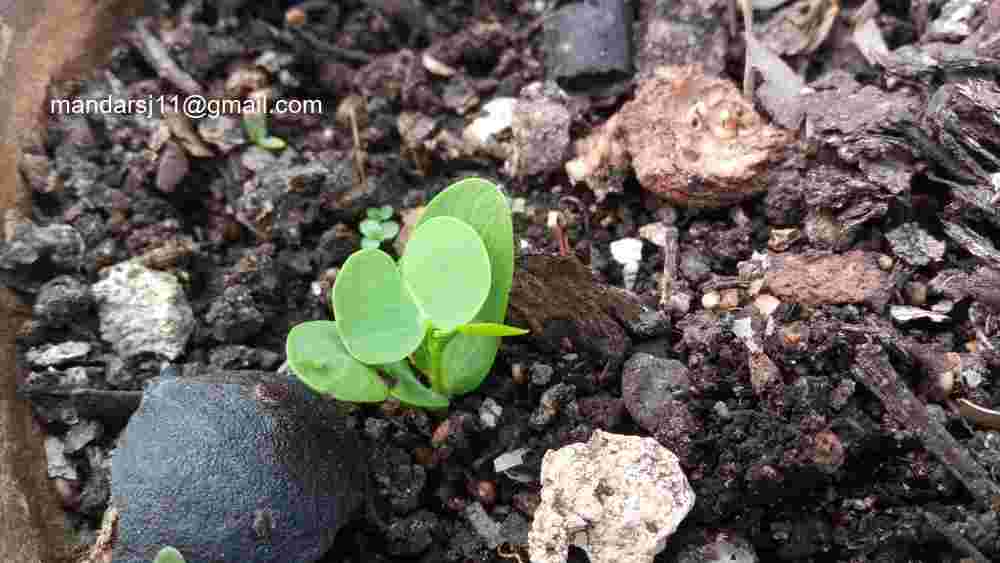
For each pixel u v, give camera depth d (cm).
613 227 14
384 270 11
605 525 11
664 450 11
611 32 15
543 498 11
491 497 12
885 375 11
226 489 10
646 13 15
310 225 14
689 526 11
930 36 14
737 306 12
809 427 11
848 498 11
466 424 12
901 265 12
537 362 13
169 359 13
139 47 16
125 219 14
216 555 10
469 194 11
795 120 13
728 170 13
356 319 11
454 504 12
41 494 12
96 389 12
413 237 11
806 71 14
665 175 13
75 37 15
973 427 11
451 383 12
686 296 13
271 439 10
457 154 15
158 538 10
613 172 14
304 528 10
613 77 15
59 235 13
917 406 11
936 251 12
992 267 12
